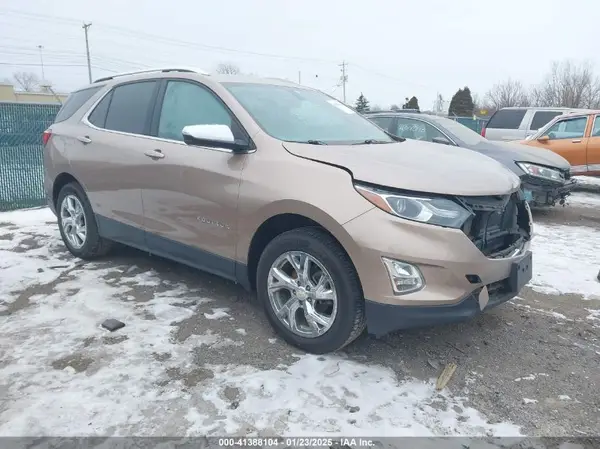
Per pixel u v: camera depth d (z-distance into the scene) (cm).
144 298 413
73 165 483
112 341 340
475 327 377
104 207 462
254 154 346
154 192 406
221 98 380
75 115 510
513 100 5719
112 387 287
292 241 322
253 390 288
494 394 292
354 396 285
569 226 735
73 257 518
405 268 286
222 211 356
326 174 312
